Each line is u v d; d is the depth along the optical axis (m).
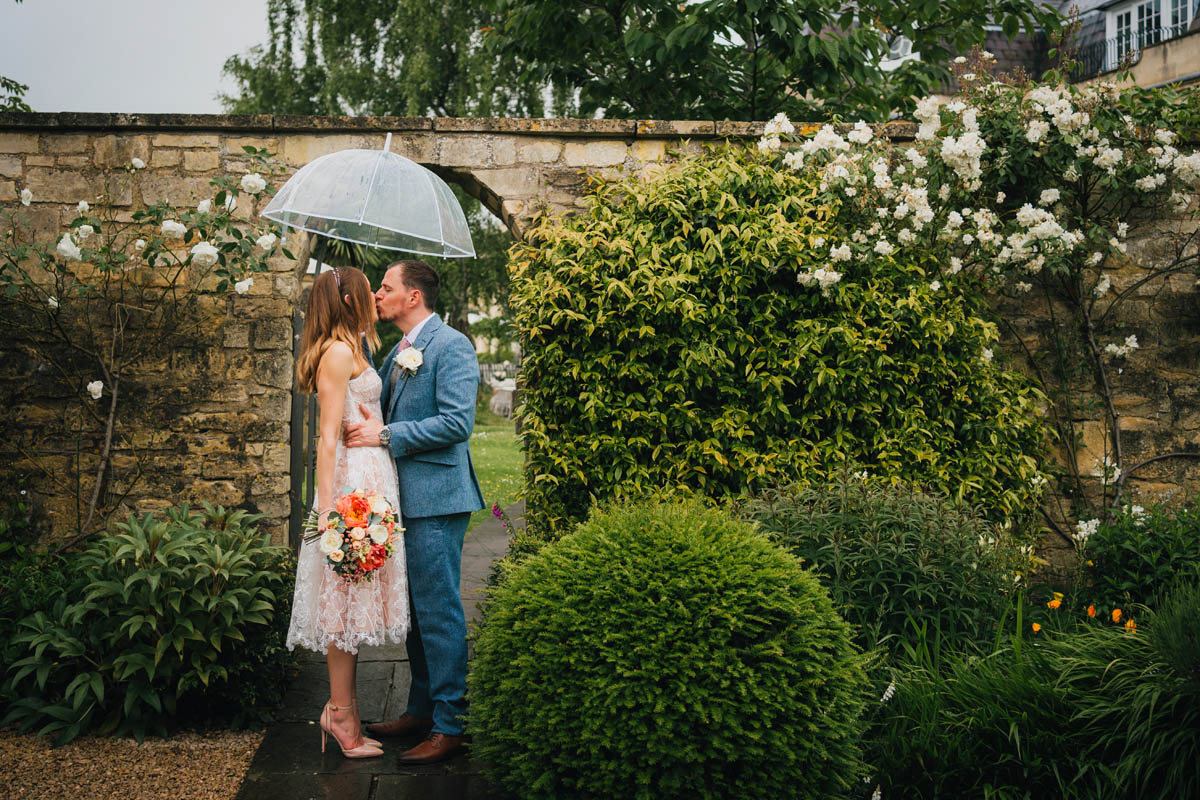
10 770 3.05
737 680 2.44
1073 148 4.58
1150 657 2.91
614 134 4.87
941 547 3.46
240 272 4.50
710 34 6.67
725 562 2.60
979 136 4.60
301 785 2.92
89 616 3.45
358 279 3.14
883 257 4.41
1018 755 2.79
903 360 4.43
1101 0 17.56
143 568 3.30
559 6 7.41
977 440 4.54
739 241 4.36
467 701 3.19
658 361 4.39
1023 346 4.92
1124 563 4.18
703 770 2.45
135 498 4.67
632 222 4.45
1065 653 3.22
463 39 15.39
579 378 4.30
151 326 4.67
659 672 2.42
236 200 4.71
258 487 4.71
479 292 17.31
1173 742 2.60
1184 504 4.92
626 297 4.25
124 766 3.10
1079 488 4.89
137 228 4.69
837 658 2.63
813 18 6.64
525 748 2.60
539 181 4.88
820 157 4.61
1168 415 4.94
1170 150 4.54
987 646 3.44
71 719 3.33
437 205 3.53
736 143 4.93
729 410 4.36
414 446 3.09
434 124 4.80
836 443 4.36
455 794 2.86
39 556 4.20
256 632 3.52
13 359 4.61
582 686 2.49
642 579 2.56
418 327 3.30
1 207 4.62
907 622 3.34
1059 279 4.89
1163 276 4.95
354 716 3.15
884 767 2.86
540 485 4.39
